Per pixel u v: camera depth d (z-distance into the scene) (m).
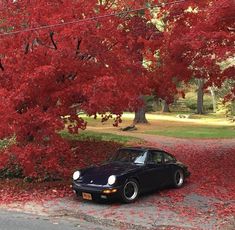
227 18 14.99
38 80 13.96
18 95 13.44
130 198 12.86
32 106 14.59
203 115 59.53
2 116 13.32
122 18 16.91
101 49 14.94
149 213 11.68
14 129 13.52
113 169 13.12
